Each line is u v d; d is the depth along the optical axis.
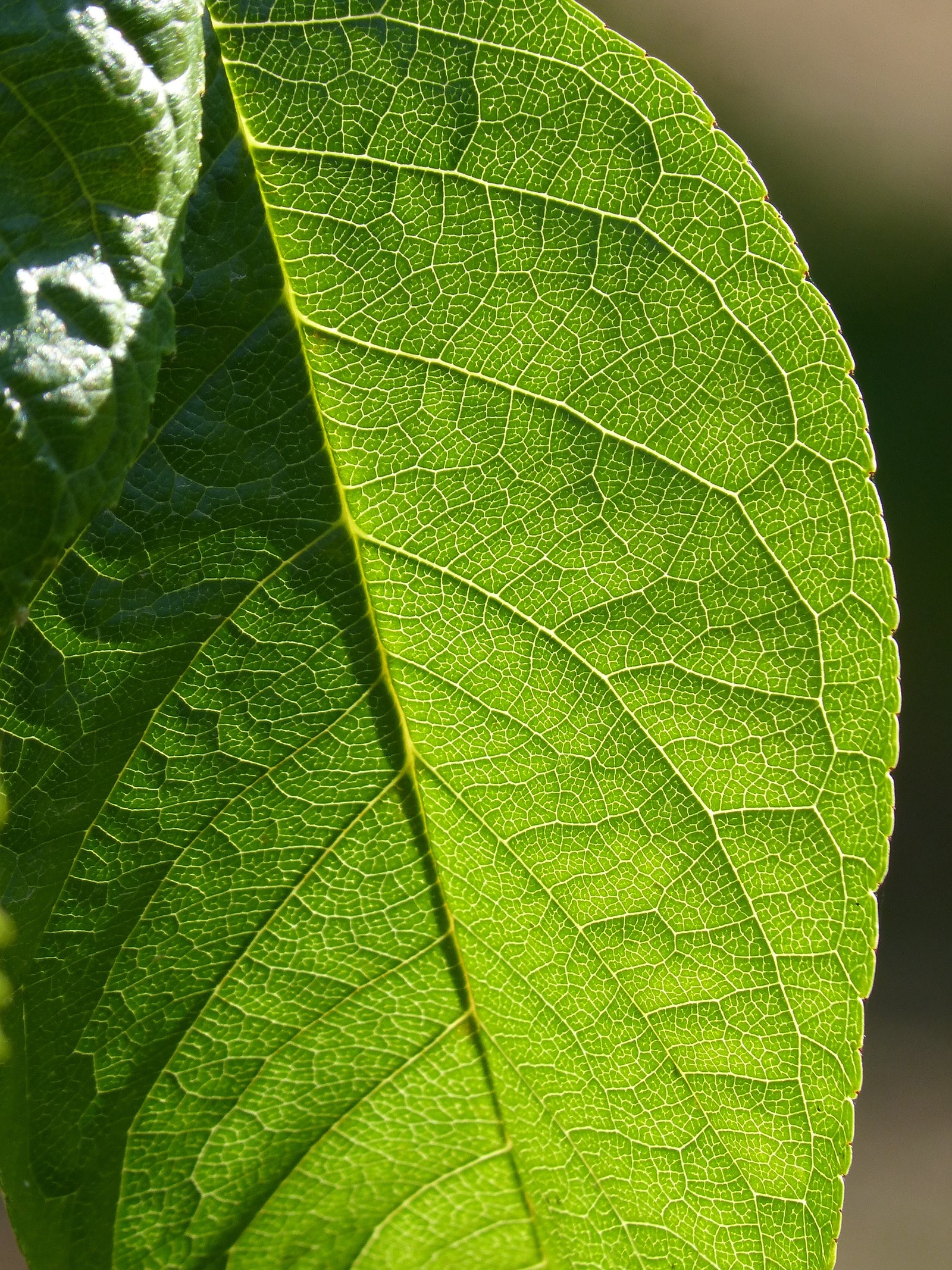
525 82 0.29
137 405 0.28
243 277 0.29
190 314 0.29
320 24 0.29
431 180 0.29
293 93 0.29
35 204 0.28
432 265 0.29
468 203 0.29
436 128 0.29
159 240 0.28
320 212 0.29
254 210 0.29
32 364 0.28
